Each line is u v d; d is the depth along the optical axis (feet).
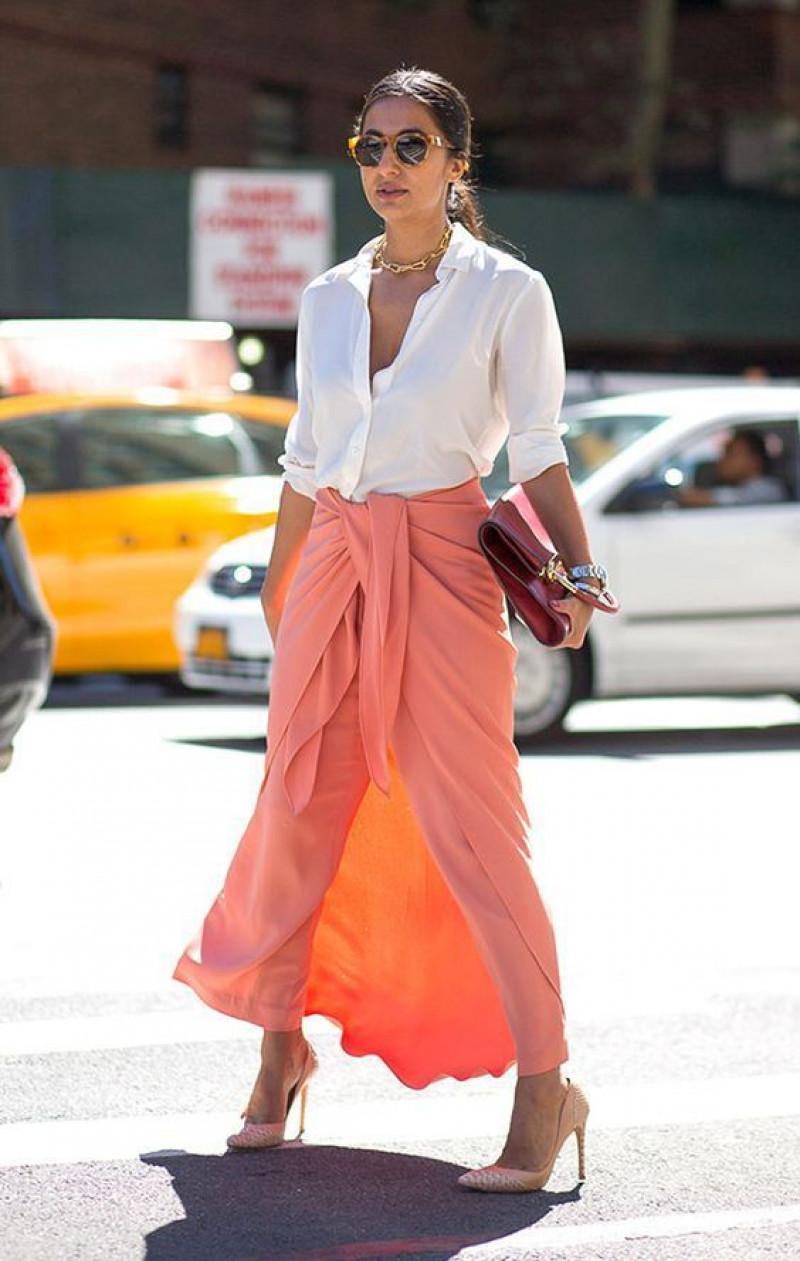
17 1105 42.91
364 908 39.11
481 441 38.09
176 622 98.99
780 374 211.82
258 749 92.38
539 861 69.00
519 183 223.10
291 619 38.52
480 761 37.47
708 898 64.03
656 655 95.76
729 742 98.48
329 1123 42.09
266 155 200.44
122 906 61.31
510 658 38.27
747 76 220.64
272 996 38.88
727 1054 47.65
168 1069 45.68
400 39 211.82
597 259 185.16
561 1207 37.17
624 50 218.18
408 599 37.63
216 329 137.90
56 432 109.81
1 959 55.16
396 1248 34.86
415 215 37.55
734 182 222.48
